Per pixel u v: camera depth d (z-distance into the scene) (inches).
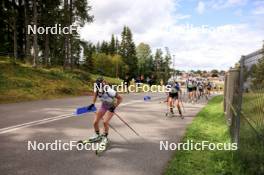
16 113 430.0
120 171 193.3
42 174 181.0
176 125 383.2
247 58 224.4
